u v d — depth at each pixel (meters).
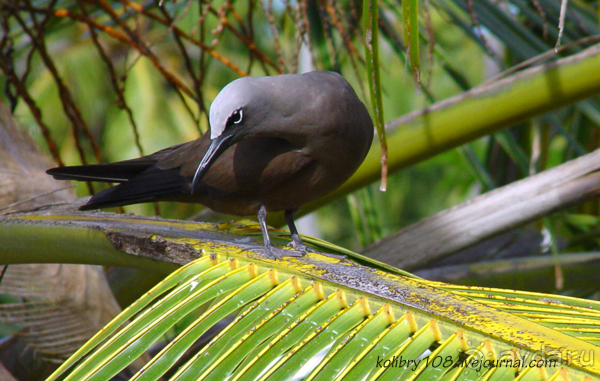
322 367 4.62
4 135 4.87
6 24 4.95
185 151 4.86
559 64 4.88
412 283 4.68
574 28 5.06
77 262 4.76
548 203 4.90
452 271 5.00
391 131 4.91
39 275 4.82
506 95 4.89
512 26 5.01
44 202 4.86
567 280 4.98
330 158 4.83
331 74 4.84
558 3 5.01
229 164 4.84
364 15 4.66
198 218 4.96
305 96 4.81
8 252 4.77
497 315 4.64
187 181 4.86
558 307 4.67
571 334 4.64
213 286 4.68
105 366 4.63
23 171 4.86
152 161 4.88
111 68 4.95
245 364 4.64
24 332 4.83
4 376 4.80
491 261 5.00
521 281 4.98
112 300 4.85
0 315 4.83
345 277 4.68
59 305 4.83
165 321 4.65
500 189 4.92
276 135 4.82
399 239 4.92
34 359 4.86
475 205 4.91
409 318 4.64
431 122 4.90
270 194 4.85
